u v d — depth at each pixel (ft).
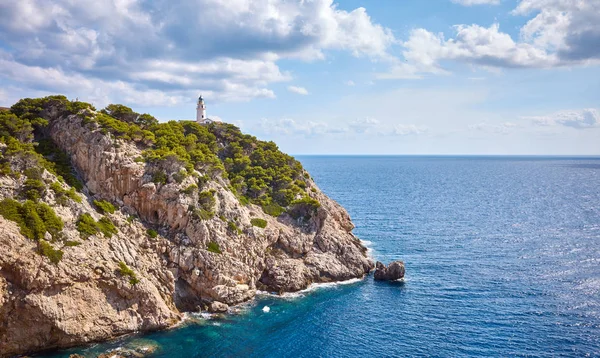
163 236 226.79
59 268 175.94
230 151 344.28
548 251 328.70
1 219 173.88
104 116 258.16
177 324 203.72
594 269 280.31
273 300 237.04
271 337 193.98
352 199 648.79
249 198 298.97
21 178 197.67
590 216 491.31
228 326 204.03
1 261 165.17
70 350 174.81
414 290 249.96
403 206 578.25
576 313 211.82
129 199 229.86
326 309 224.94
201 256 222.69
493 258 311.88
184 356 174.50
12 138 220.23
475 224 446.60
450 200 648.79
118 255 200.13
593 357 170.91
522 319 206.69
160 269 215.72
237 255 238.27
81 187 224.74
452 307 223.71
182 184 235.81
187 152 273.54
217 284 224.53
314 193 344.69
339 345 186.80
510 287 250.37
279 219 288.30
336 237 296.30
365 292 249.14
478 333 193.57
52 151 238.07
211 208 240.32
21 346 169.17
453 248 342.44
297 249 270.87
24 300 167.63
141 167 232.73
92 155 230.89
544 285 252.21
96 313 183.93
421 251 333.42
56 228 185.57
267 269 255.70
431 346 183.42
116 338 186.91
